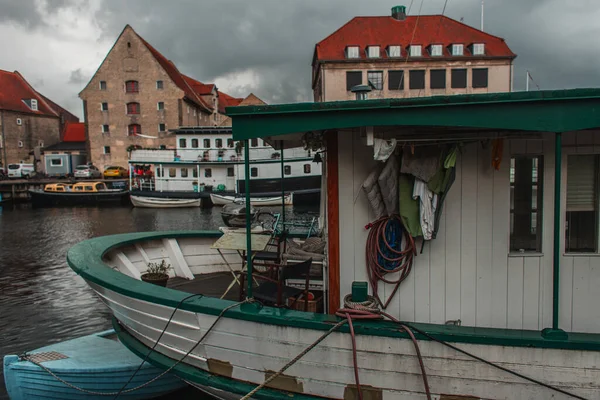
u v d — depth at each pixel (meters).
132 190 38.22
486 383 3.77
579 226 4.46
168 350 4.91
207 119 61.75
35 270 16.16
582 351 3.59
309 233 7.18
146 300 4.68
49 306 11.81
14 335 9.81
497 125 3.64
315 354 4.04
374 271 4.54
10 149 56.59
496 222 4.46
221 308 4.26
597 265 4.41
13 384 6.19
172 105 50.66
